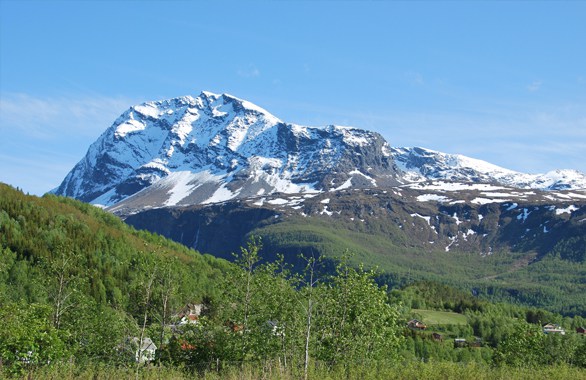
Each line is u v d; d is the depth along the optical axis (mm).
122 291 115938
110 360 56969
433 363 54188
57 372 48000
